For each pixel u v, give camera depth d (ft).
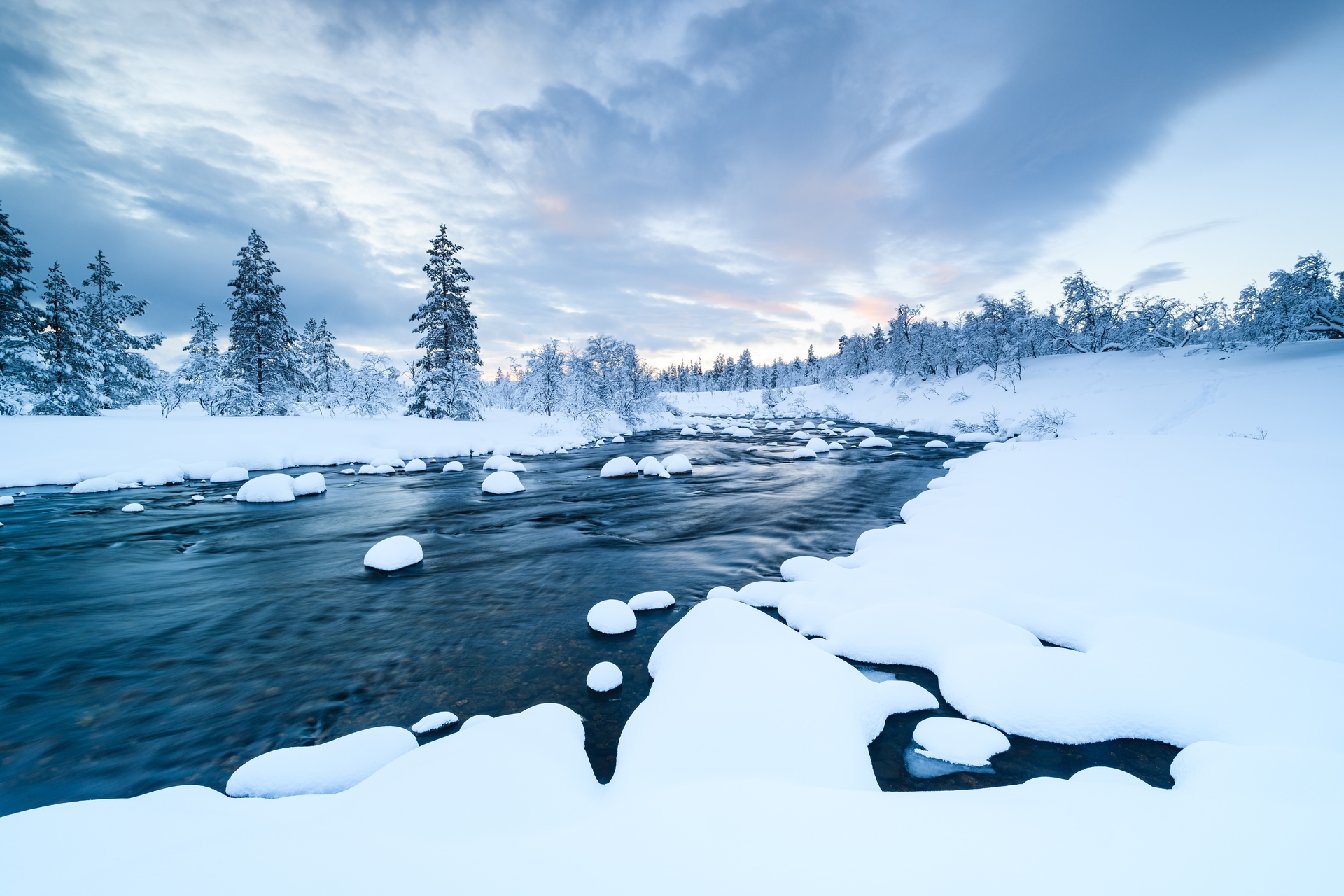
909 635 17.30
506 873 5.98
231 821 8.21
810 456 77.10
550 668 18.17
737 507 43.98
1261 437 56.24
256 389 96.22
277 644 20.10
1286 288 79.56
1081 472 34.68
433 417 103.86
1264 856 5.47
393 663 18.62
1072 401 90.07
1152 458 35.53
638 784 9.87
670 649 16.80
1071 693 13.44
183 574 28.14
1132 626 15.71
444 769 9.28
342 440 73.97
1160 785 11.20
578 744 12.29
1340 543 19.27
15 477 48.83
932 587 20.79
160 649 19.77
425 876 5.97
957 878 5.53
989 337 124.98
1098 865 5.58
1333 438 50.65
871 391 172.35
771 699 12.06
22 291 80.53
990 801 7.48
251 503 46.11
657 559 30.19
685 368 445.78
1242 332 87.92
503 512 42.93
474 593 25.26
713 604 18.26
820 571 24.54
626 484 57.06
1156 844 5.89
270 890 5.74
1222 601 16.56
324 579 27.32
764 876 5.71
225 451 62.54
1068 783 8.15
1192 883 5.20
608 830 6.73
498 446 84.99
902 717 14.06
